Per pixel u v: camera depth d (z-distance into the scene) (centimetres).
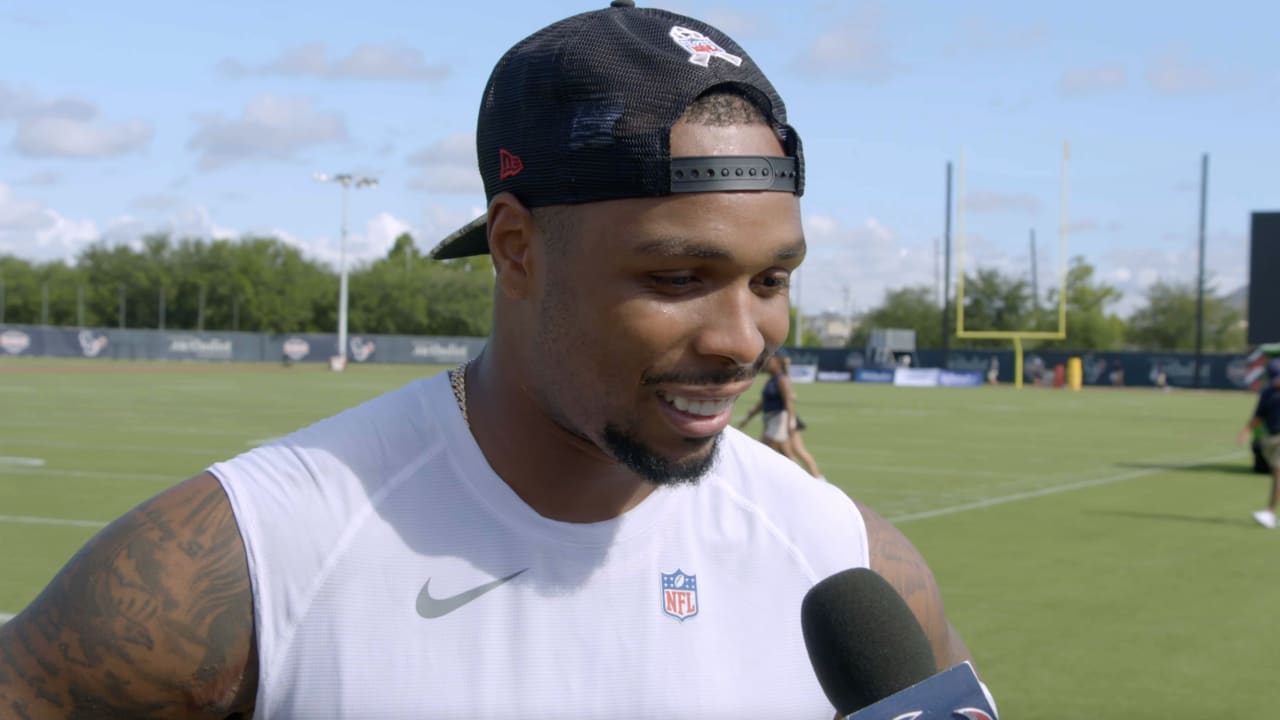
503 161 130
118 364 5566
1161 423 2809
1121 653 656
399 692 131
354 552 134
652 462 128
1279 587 839
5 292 8800
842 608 127
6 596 746
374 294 8950
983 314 6594
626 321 121
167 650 129
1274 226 3183
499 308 140
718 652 140
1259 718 546
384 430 141
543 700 133
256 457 139
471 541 137
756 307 122
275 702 133
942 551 973
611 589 138
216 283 8869
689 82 119
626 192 118
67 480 1325
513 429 138
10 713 127
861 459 1775
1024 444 2105
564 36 126
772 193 120
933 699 116
